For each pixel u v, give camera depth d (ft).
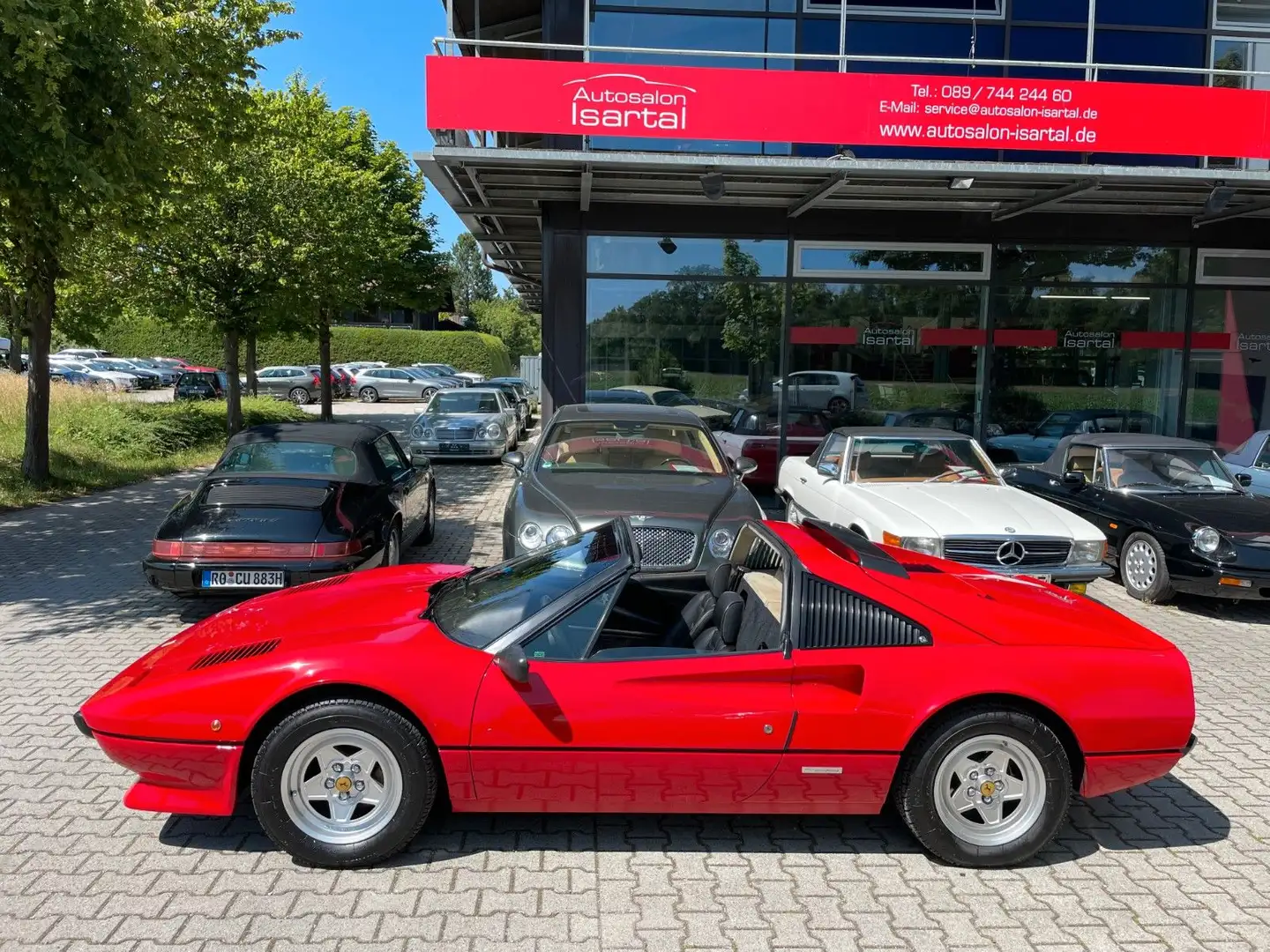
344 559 19.49
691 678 10.77
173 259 50.57
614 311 38.27
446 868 10.85
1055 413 40.01
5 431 48.88
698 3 36.94
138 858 10.96
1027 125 29.99
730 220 37.88
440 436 53.42
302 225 53.06
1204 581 23.04
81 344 52.44
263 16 39.99
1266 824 12.57
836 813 11.19
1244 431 40.83
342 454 23.48
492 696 10.61
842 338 38.96
